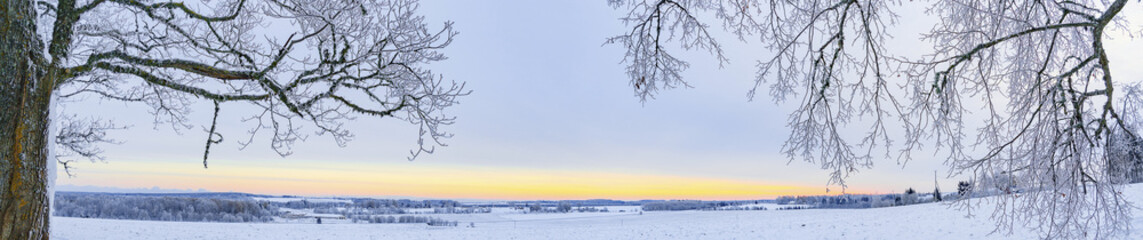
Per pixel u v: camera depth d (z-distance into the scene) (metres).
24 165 4.86
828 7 4.57
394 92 6.94
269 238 25.53
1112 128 5.53
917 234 17.81
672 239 23.03
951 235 16.62
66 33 5.53
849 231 20.16
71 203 45.91
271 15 6.12
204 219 49.69
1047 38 5.80
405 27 6.70
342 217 59.19
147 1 5.99
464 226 46.59
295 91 6.99
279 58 6.01
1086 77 5.45
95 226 23.73
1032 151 5.63
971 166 5.73
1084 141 5.50
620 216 76.50
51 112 5.27
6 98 4.79
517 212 101.75
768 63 5.02
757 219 32.81
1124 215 5.89
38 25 5.18
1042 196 6.09
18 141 4.84
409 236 30.50
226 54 7.14
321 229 34.00
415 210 96.88
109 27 8.03
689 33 5.12
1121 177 5.73
